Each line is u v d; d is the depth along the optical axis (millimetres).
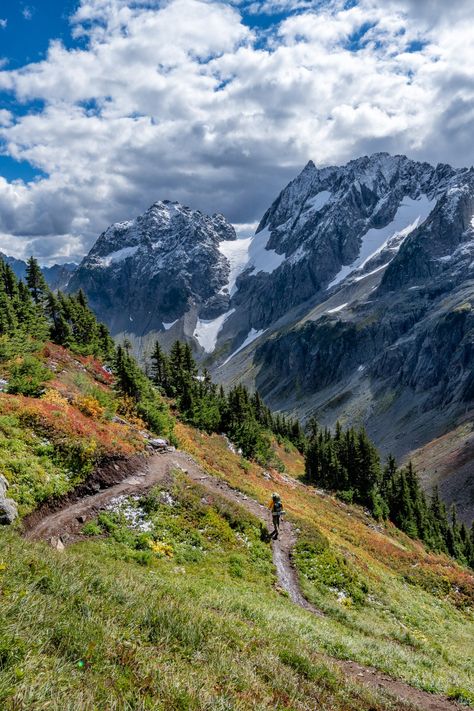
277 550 26266
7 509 18609
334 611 21031
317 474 81125
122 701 6160
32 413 25656
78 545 19016
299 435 121250
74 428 26484
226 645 9641
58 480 22547
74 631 7332
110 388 52188
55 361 48875
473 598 36812
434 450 174750
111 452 26828
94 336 73375
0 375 35500
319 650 13430
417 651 19625
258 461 62938
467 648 24344
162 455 33719
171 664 7805
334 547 30438
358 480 80750
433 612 30016
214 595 16078
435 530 88938
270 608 17094
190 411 62219
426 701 12094
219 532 24766
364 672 13031
